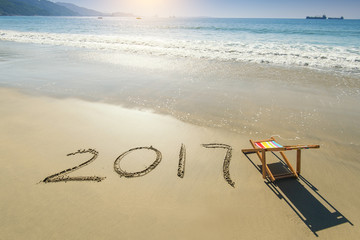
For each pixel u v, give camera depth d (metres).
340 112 6.38
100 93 8.16
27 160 4.40
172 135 5.38
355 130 5.46
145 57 13.92
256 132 5.50
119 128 5.69
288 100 7.29
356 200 3.48
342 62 11.70
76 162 4.36
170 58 13.56
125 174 4.03
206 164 4.34
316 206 3.38
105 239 2.84
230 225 3.05
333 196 3.57
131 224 3.04
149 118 6.25
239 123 5.94
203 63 12.22
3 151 4.69
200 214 3.21
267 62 12.18
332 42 19.84
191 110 6.73
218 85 8.81
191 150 4.79
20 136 5.28
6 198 3.47
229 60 12.81
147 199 3.48
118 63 12.51
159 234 2.90
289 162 4.27
